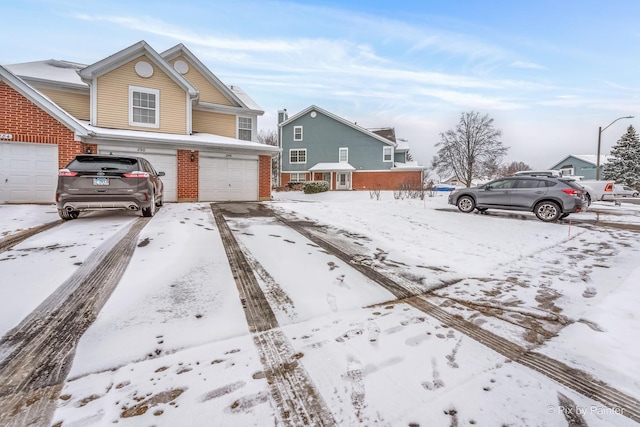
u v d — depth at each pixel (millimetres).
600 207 14719
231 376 1979
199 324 2646
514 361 2203
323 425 1591
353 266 4410
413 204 13445
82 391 1823
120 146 11242
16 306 2797
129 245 4785
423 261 4887
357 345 2391
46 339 2342
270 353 2256
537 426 1589
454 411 1695
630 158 40469
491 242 6453
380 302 3285
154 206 7734
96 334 2438
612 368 2117
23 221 6465
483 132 37562
